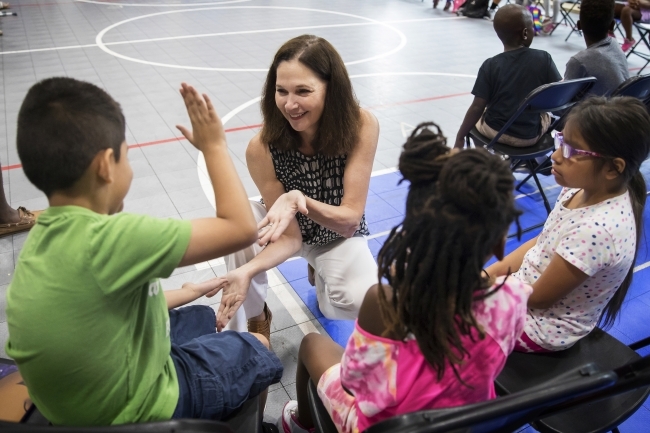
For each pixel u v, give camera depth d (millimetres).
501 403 981
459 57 7508
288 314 2674
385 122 5176
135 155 4355
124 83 6148
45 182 1077
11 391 1446
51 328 1053
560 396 1003
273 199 2223
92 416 1174
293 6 10898
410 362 1150
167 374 1320
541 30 8805
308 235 2256
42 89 1078
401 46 8000
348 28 9070
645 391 1573
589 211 1569
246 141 4715
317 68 1862
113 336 1110
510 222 1035
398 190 3877
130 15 9797
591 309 1668
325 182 2164
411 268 1055
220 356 1468
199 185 3906
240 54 7414
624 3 7371
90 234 1049
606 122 1465
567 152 1578
